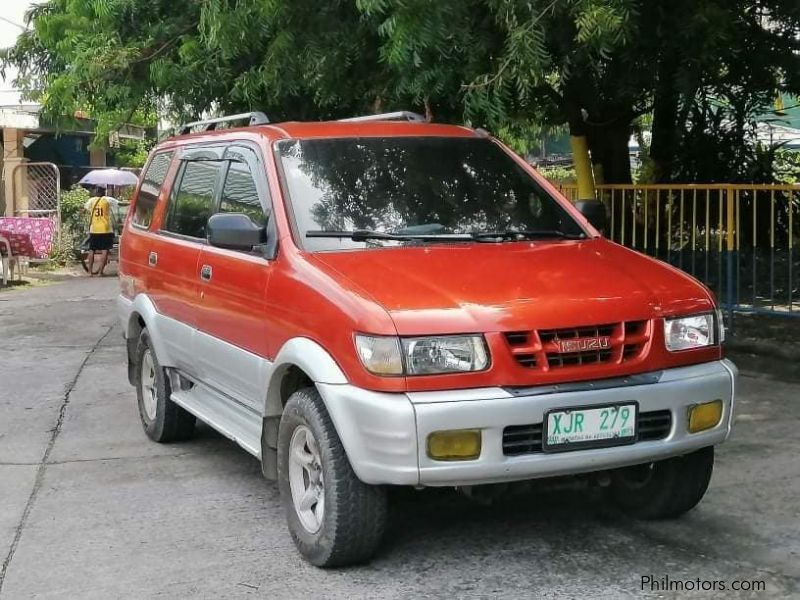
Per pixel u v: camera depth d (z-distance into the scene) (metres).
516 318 3.90
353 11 7.47
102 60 9.27
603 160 10.96
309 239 4.64
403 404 3.77
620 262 4.64
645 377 4.08
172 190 6.44
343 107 9.29
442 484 3.82
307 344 4.21
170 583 4.25
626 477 4.82
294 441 4.44
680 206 9.20
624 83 8.20
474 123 7.77
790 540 4.54
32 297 15.22
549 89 8.82
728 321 8.74
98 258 20.11
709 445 4.32
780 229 9.02
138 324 6.91
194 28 9.47
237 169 5.43
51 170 20.17
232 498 5.41
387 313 3.88
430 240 4.77
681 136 10.77
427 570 4.28
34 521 5.11
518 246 4.78
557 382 3.91
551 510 5.00
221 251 5.28
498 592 4.03
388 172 5.12
